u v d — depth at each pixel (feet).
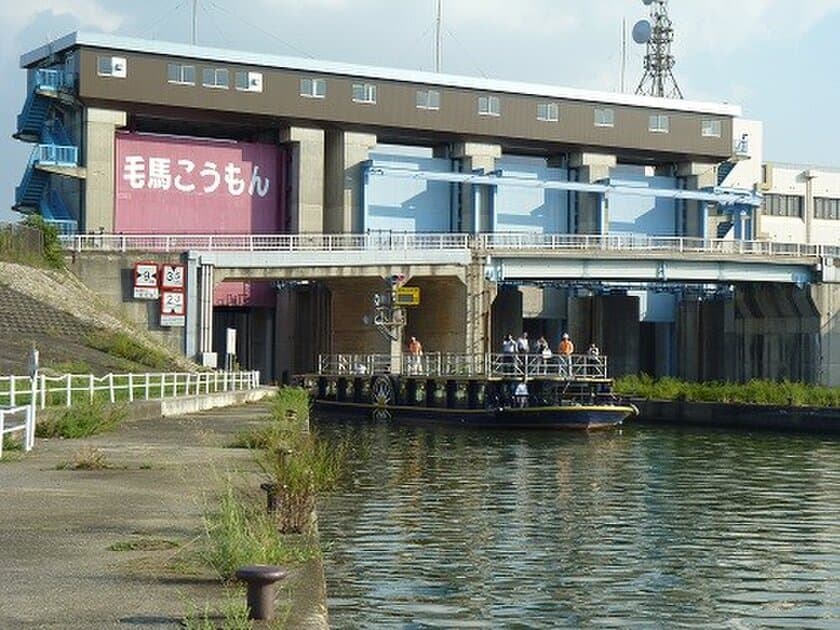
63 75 340.59
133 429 140.56
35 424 126.00
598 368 257.55
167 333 293.02
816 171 473.26
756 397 274.77
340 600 73.92
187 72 346.95
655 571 86.74
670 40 489.26
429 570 84.53
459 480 145.28
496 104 386.73
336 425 252.01
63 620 45.39
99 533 64.90
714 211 424.87
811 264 354.54
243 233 368.07
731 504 126.41
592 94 398.01
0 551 59.36
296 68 359.46
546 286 374.22
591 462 173.37
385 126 372.79
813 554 94.94
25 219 299.17
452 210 393.70
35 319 251.60
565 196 409.90
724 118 421.59
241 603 46.09
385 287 314.76
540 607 73.67
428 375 260.62
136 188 353.31
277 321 366.63
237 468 95.45
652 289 386.32
